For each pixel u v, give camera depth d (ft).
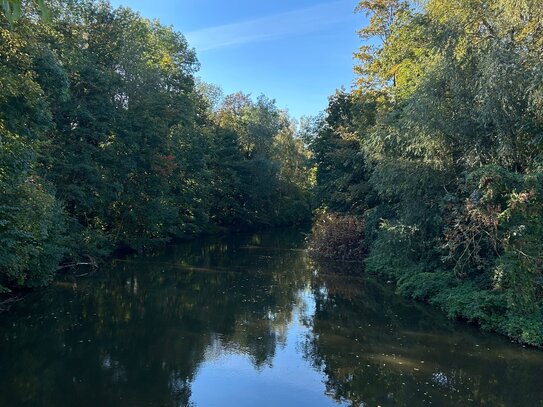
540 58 35.06
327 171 98.94
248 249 97.35
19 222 38.70
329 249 81.56
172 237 113.09
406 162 47.91
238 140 151.33
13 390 25.32
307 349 33.09
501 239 36.14
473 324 39.32
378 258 66.39
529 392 25.81
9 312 41.34
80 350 32.09
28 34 44.91
